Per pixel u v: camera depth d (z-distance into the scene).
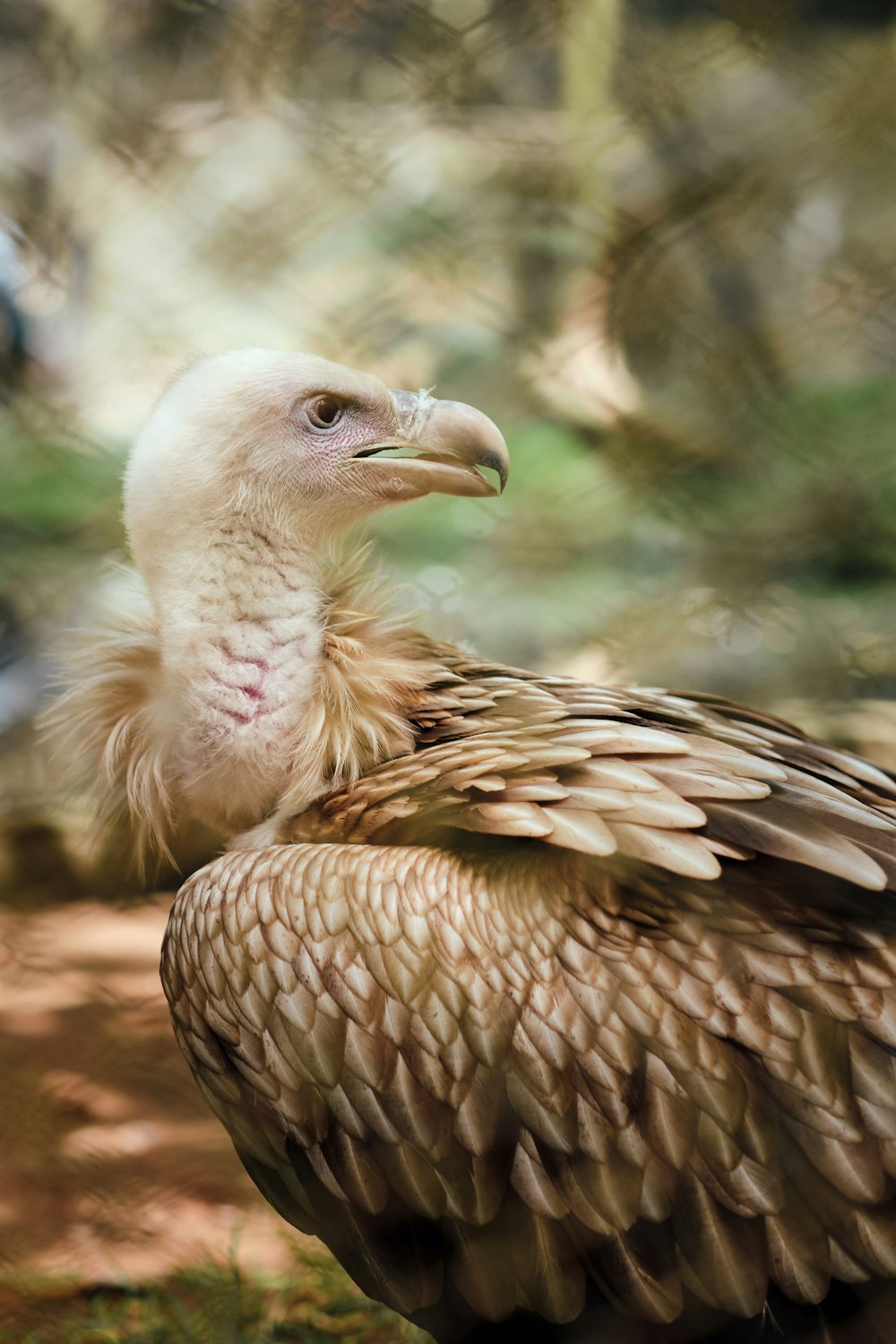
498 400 2.25
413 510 2.48
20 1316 1.80
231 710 1.68
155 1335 1.79
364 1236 1.60
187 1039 1.64
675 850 1.56
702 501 2.20
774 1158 1.54
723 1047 1.54
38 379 2.14
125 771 1.71
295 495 1.69
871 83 1.83
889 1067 1.54
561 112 2.20
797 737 1.74
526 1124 1.56
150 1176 1.93
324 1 1.93
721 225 1.95
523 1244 1.57
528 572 2.35
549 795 1.59
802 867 1.57
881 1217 1.53
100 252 2.11
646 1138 1.55
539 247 2.22
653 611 2.35
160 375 2.14
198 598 1.68
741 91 1.88
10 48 2.05
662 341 2.12
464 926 1.57
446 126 2.01
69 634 1.76
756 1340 1.55
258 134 2.05
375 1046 1.58
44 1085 2.01
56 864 2.31
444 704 1.70
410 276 2.23
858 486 2.12
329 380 1.69
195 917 1.63
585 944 1.56
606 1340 1.57
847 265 1.96
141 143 2.06
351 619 1.71
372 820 1.63
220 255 2.11
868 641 2.31
